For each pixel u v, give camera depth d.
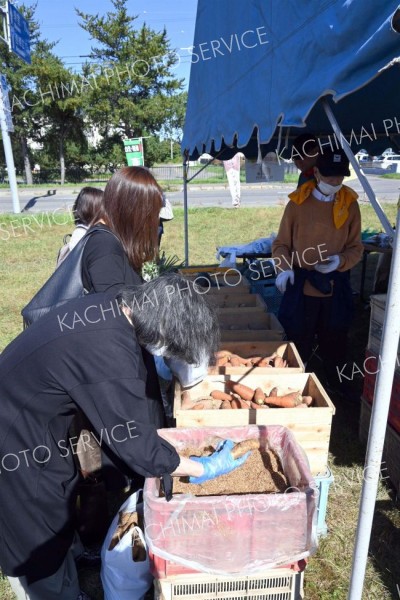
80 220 2.68
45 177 33.47
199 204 18.45
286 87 1.96
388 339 1.31
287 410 2.20
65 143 30.53
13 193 15.56
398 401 2.62
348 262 3.28
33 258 9.70
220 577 1.67
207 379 2.61
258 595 1.73
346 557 2.28
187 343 1.29
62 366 1.36
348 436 3.24
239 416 2.23
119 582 1.85
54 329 1.40
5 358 1.48
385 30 1.29
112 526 1.99
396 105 3.79
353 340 4.86
